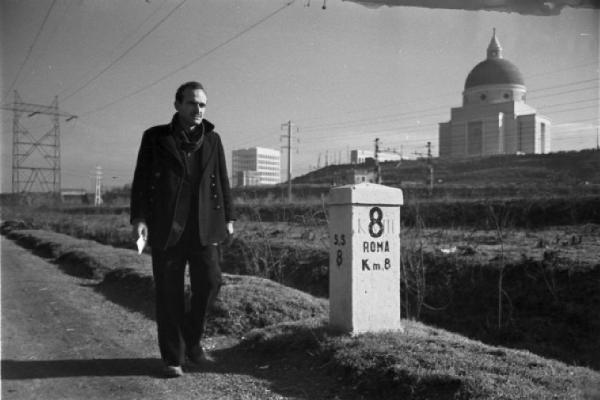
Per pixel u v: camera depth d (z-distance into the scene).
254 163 133.75
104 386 4.70
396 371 4.44
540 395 3.91
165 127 5.20
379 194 5.58
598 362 7.18
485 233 15.95
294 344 5.50
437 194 34.09
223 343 6.23
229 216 5.50
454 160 70.44
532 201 19.47
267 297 7.40
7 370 5.12
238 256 13.43
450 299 10.08
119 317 7.71
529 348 8.20
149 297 8.75
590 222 17.86
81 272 12.64
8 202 35.81
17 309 8.22
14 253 18.42
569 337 8.19
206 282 5.28
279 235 16.61
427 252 11.55
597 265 9.34
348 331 5.46
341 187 5.60
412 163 76.00
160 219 5.05
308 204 25.02
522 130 76.50
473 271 10.36
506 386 4.05
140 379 4.91
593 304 8.50
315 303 7.45
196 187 5.19
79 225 27.53
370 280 5.54
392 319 5.64
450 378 4.18
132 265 11.67
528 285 9.62
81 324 7.23
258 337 5.88
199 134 5.24
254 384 4.77
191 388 4.68
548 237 14.57
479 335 8.96
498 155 67.12
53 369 5.19
